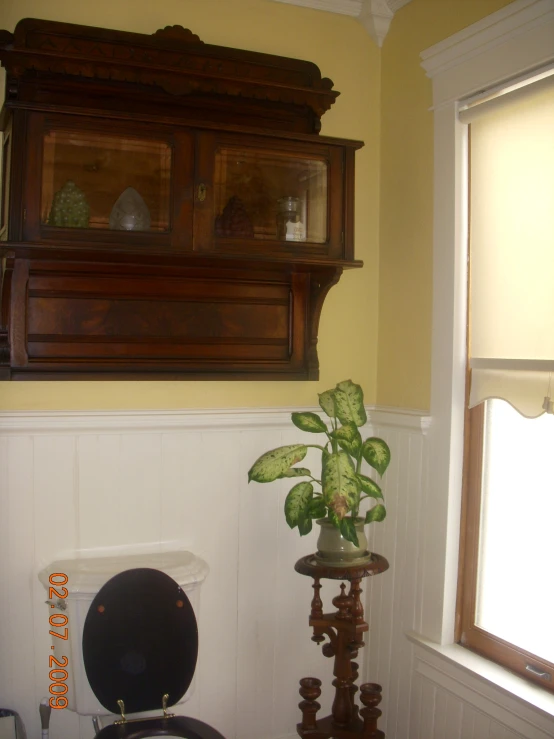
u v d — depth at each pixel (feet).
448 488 6.88
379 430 8.07
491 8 6.47
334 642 6.97
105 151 6.19
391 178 7.98
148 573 6.39
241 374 7.39
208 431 7.42
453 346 6.86
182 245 6.35
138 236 6.21
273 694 7.89
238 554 7.63
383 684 7.82
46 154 5.98
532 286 6.02
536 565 6.20
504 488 6.55
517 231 6.19
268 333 7.53
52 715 6.89
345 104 8.05
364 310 8.20
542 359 5.91
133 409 7.11
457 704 6.59
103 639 6.20
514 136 6.21
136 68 6.35
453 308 6.85
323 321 8.01
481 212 6.64
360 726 6.91
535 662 6.08
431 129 7.25
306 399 7.94
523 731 5.80
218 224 6.50
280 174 6.80
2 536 6.70
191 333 7.20
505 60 6.17
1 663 6.72
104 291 6.84
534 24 5.87
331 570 6.50
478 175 6.68
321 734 6.84
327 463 6.35
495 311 6.48
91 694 6.31
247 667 7.75
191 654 6.48
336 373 8.09
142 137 6.21
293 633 7.96
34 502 6.79
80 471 6.94
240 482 7.60
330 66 7.97
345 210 6.98
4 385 6.68
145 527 7.20
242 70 6.95
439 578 6.95
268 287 7.51
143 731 5.99
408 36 7.70
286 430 7.82
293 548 7.91
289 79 7.18
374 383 8.23
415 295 7.54
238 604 7.66
